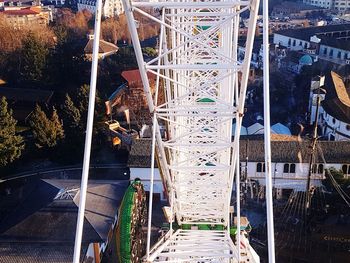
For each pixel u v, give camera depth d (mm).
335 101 37156
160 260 15211
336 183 26000
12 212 24688
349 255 22172
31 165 32688
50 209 23359
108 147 34812
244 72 10484
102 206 24031
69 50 46188
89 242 21625
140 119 38469
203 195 16828
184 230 17531
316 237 23047
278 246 22938
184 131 15516
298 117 40844
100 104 35594
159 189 28016
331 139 36094
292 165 27906
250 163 28219
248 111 40938
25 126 37156
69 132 33688
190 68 10500
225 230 17438
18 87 44750
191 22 13047
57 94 42375
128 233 16969
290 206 26219
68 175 31375
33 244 21703
